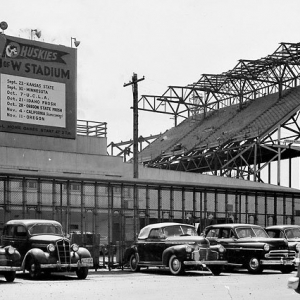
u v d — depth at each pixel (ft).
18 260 70.59
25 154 133.69
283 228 94.22
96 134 156.87
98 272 89.86
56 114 141.69
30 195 119.85
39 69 139.74
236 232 91.50
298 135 229.45
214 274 85.25
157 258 86.63
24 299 51.80
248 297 54.29
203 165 260.21
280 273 90.63
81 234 91.61
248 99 262.47
